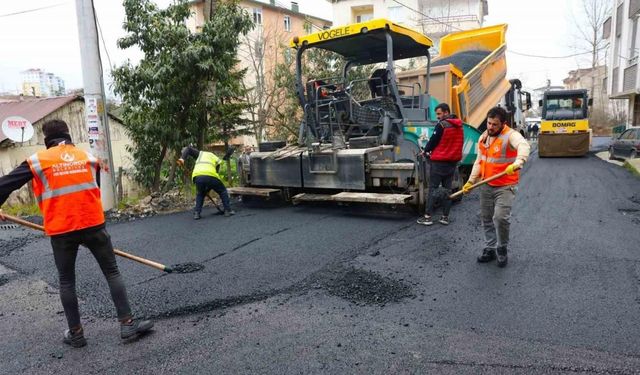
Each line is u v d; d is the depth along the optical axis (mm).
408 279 4410
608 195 8516
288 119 15125
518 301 3822
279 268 4832
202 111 10281
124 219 7969
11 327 3754
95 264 5266
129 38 9625
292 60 15031
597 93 43344
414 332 3359
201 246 5836
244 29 10227
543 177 11430
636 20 18797
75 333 3348
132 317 3473
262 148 8672
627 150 14172
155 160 11039
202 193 7656
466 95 9695
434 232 6121
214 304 3955
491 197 4707
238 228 6750
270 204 8750
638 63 17797
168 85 9477
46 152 3275
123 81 9461
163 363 3074
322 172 7527
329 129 8039
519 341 3170
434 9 31312
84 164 3383
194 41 9555
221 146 19016
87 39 8352
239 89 12406
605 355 2955
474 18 30297
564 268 4551
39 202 3271
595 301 3758
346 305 3879
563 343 3123
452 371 2842
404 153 7578
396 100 7430
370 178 7289
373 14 32375
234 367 2980
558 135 16266
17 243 6578
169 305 3961
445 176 6398
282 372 2900
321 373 2875
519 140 4449
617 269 4457
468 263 4820
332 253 5270
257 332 3449
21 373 3029
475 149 9625
